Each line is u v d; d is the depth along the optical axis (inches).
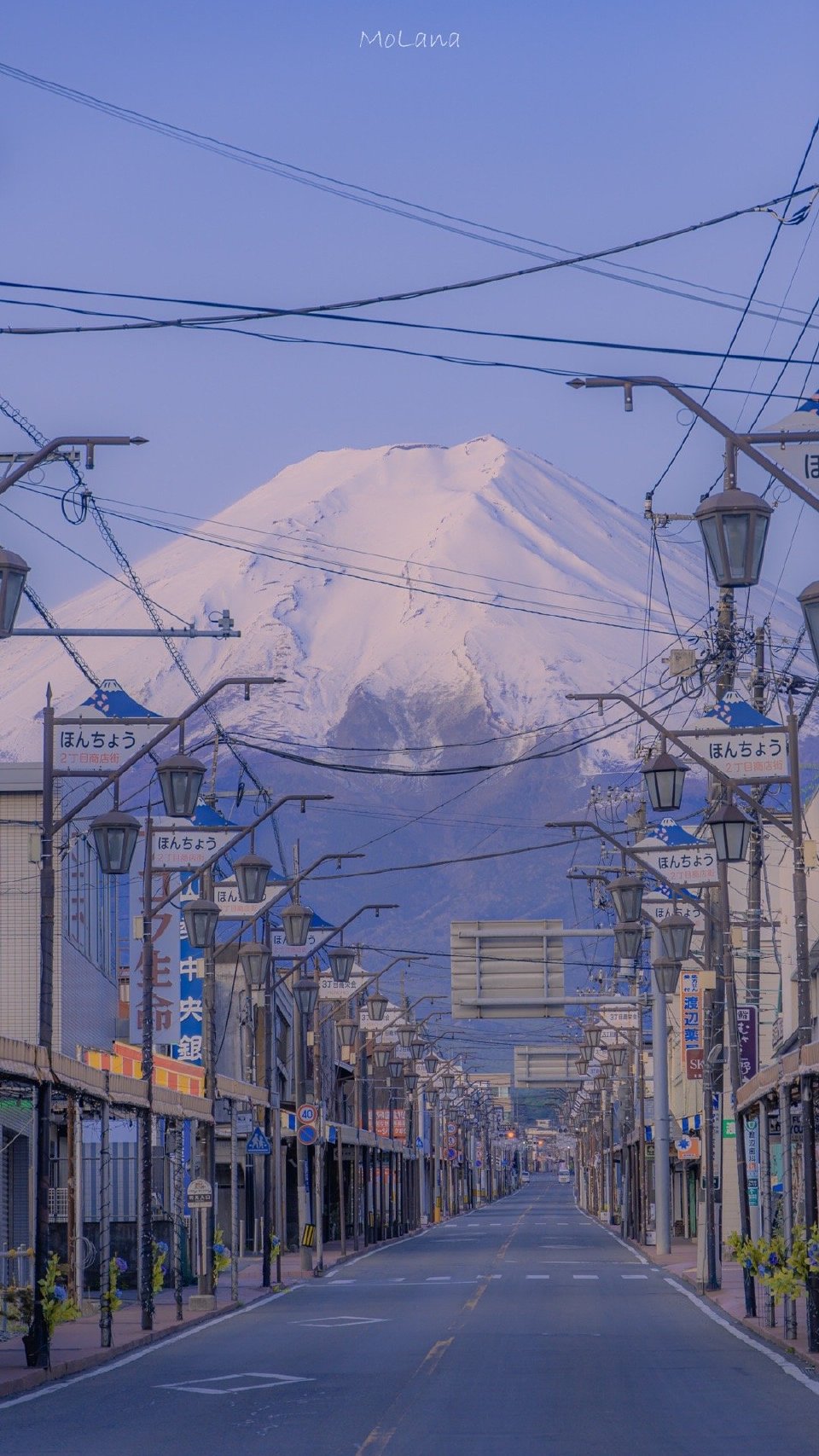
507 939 2731.3
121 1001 2422.5
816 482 748.0
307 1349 1305.4
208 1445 777.6
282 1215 3002.0
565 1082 5231.3
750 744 1245.7
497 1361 1175.0
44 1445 789.9
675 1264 2613.2
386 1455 730.8
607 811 2706.7
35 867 2049.7
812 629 781.9
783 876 2578.7
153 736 1202.6
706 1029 2005.4
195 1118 1732.3
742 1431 802.2
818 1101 1289.4
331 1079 4094.5
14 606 851.4
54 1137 1996.8
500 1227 4995.1
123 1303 1849.2
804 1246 1205.7
